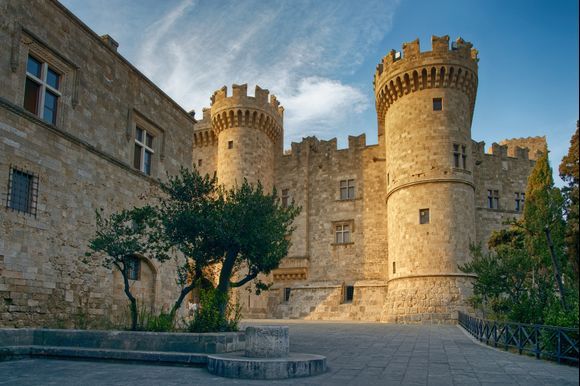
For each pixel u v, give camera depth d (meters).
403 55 41.47
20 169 17.09
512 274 22.98
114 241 16.95
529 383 10.51
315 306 46.38
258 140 51.09
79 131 20.39
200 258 17.80
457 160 39.53
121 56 23.55
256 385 10.34
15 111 16.98
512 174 48.53
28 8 18.00
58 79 19.89
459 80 40.22
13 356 14.27
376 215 47.78
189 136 29.86
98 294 20.56
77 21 20.56
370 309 43.88
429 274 37.16
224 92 51.50
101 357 14.12
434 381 10.84
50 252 18.12
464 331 26.91
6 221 16.30
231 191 18.77
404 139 40.78
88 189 20.53
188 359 13.31
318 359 12.09
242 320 41.72
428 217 38.47
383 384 10.49
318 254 49.31
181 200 18.33
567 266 16.92
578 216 6.10
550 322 15.77
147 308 24.03
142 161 25.16
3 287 15.96
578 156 6.24
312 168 51.91
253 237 17.55
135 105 24.50
